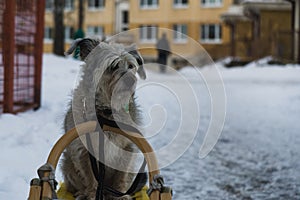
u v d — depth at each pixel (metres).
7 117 8.45
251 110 15.13
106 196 4.81
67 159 4.86
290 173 7.49
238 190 6.54
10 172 5.79
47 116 9.69
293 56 32.69
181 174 7.25
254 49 35.47
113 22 53.81
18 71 9.59
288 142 10.03
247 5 39.34
